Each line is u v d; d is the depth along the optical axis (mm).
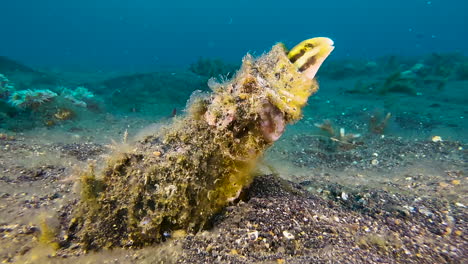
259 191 187
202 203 154
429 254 150
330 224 167
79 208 150
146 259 137
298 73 161
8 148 291
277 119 160
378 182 277
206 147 156
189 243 145
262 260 135
